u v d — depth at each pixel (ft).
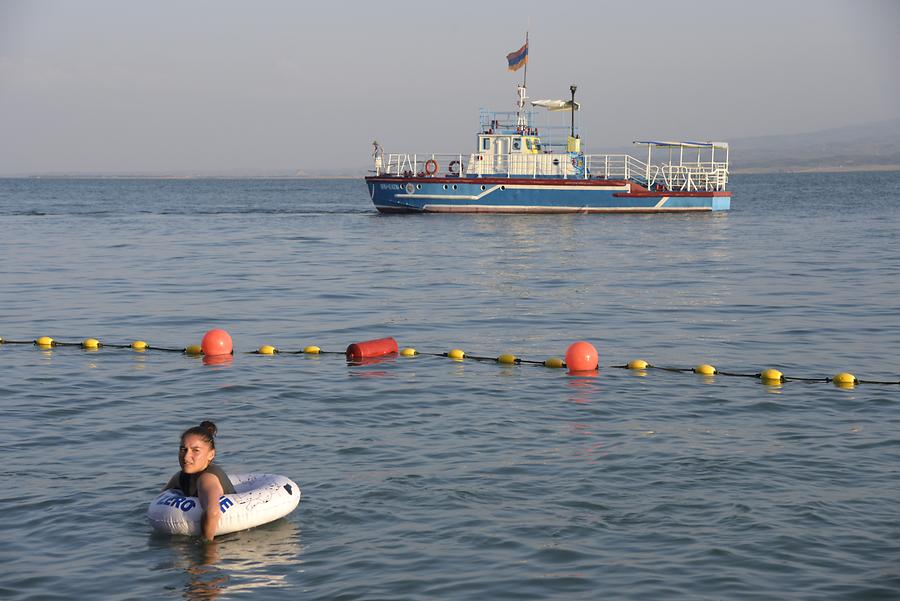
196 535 27.53
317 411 42.63
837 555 25.88
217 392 46.32
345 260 116.16
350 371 51.70
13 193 496.23
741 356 55.93
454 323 68.33
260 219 214.07
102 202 342.85
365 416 41.70
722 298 81.41
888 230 168.45
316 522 28.63
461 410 42.86
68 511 29.53
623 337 62.49
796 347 58.80
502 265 109.91
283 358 55.52
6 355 55.98
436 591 23.94
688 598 23.40
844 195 380.37
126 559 26.05
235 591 24.12
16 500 30.48
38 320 69.31
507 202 190.49
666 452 35.91
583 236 152.76
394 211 197.47
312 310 74.74
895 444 37.14
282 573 25.16
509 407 43.50
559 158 192.03
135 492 31.24
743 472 33.32
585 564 25.44
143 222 203.00
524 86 191.42
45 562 25.85
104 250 130.41
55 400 44.50
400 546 26.78
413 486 31.78
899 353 56.70
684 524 28.25
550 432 38.99
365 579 24.68
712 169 209.97
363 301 79.97
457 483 32.09
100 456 35.37
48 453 35.73
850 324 67.51
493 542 26.99
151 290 87.15
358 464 34.40
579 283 92.48
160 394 45.88
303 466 34.19
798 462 34.60
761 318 70.54
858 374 50.85
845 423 40.63
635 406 43.78
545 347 58.85
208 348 56.59
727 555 25.93
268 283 92.48
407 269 105.60
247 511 27.81
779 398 45.39
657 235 155.02
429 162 192.95
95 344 58.70
